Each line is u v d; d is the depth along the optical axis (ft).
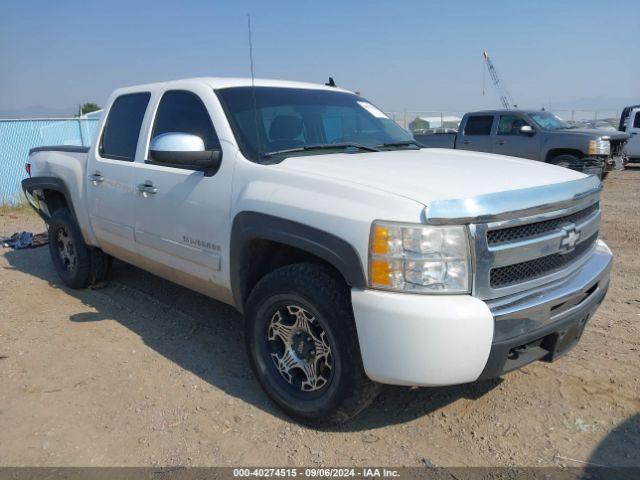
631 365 11.98
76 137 55.72
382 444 9.53
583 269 10.35
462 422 10.14
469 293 8.26
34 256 22.84
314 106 13.25
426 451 9.34
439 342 8.02
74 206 16.48
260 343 10.54
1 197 46.37
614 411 10.32
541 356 9.34
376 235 8.30
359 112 14.20
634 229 25.72
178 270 12.87
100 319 15.31
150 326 14.79
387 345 8.29
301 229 9.25
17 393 11.35
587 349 12.80
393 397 11.02
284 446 9.52
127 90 15.17
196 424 10.19
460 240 8.14
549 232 9.16
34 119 52.44
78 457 9.29
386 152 12.06
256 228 10.03
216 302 16.51
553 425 9.96
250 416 10.44
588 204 10.34
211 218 11.31
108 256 17.56
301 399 9.93
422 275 8.13
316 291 9.14
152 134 13.52
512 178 9.48
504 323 8.33
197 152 11.05
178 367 12.42
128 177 13.84
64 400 11.07
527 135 41.60
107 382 11.76
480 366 8.30
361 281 8.50
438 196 8.34
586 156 38.91
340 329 8.93
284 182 9.87
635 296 16.26
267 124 11.80
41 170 18.35
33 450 9.48
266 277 10.12
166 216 12.62
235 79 13.23
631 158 54.03
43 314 15.78
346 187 8.95
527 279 8.93
